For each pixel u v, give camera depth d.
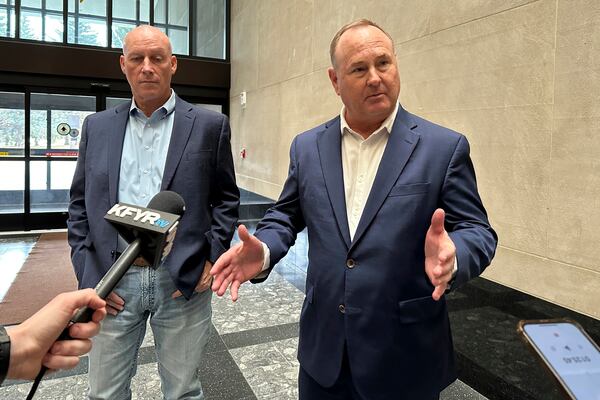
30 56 5.99
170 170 1.67
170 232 0.82
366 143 1.31
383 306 1.18
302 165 1.39
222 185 1.84
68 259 4.95
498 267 2.26
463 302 2.47
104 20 6.48
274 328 3.25
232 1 6.71
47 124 6.28
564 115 1.90
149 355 2.76
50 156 6.33
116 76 6.42
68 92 6.30
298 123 4.54
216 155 1.79
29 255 5.11
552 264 1.99
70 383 2.44
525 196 2.10
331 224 1.27
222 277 1.13
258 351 2.88
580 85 1.83
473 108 2.36
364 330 1.19
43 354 0.65
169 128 1.75
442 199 1.20
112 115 1.77
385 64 1.23
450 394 2.36
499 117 2.21
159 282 1.64
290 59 4.68
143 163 1.72
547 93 1.97
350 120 1.34
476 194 1.22
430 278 0.96
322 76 4.03
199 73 6.77
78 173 1.78
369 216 1.20
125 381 1.69
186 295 1.64
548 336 0.57
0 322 3.27
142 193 1.70
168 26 6.84
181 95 6.77
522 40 2.08
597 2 1.75
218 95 6.96
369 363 1.18
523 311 2.11
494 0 2.21
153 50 1.65
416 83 2.78
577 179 1.86
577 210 1.87
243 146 6.30
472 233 1.12
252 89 5.88
